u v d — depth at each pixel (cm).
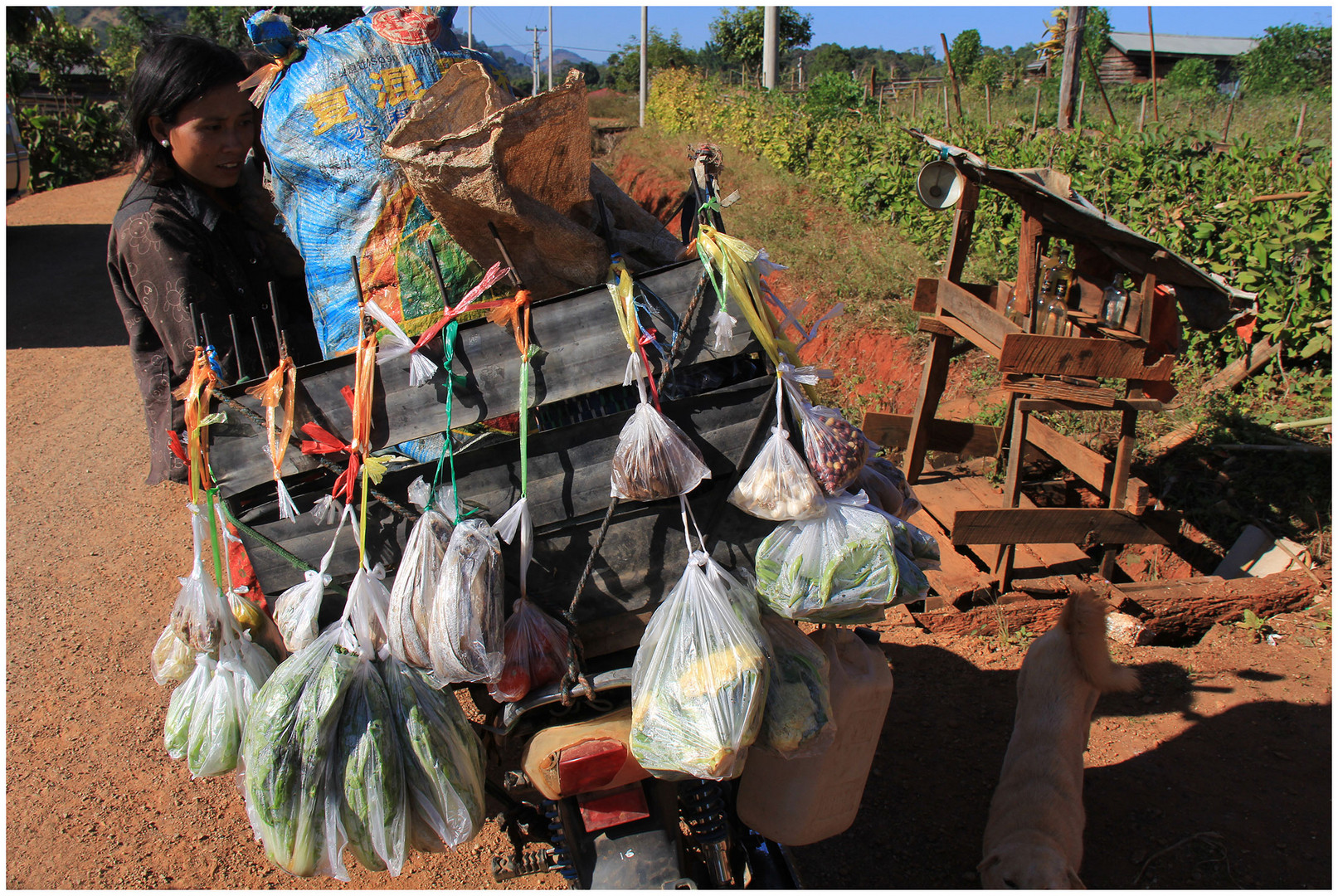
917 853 307
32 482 625
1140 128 1247
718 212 225
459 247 221
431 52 229
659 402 196
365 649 194
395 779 187
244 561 230
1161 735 356
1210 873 291
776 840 235
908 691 391
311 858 189
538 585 205
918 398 534
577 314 191
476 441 222
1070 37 1191
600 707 209
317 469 198
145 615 464
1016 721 314
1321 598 426
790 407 202
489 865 309
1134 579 501
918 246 928
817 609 196
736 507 204
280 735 183
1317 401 594
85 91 2850
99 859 315
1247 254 662
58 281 1173
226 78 279
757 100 1692
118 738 377
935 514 509
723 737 179
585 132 198
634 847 204
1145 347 418
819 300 845
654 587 207
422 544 188
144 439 693
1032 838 262
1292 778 326
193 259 281
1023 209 453
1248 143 880
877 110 1465
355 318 230
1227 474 535
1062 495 541
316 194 229
